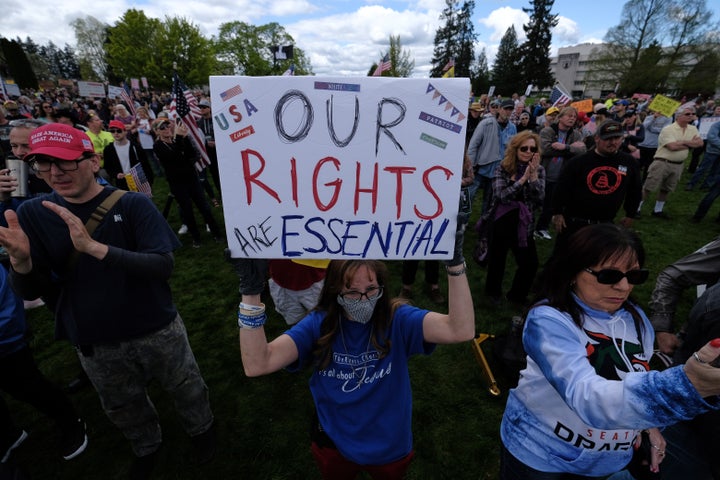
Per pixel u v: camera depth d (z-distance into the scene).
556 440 1.20
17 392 1.89
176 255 4.75
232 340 3.13
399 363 1.30
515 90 47.44
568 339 1.08
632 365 1.08
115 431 2.30
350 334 1.29
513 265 4.29
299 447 2.19
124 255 1.41
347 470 1.44
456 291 1.15
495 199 3.09
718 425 1.25
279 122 0.97
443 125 0.97
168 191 7.28
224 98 0.96
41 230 1.47
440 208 1.04
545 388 1.19
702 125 8.07
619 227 1.08
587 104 7.02
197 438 2.10
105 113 13.29
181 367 1.86
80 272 1.51
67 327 1.58
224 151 0.99
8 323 1.79
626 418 0.78
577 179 2.92
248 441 2.22
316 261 1.22
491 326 3.20
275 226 1.06
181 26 38.94
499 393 2.47
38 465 2.10
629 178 2.87
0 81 10.64
